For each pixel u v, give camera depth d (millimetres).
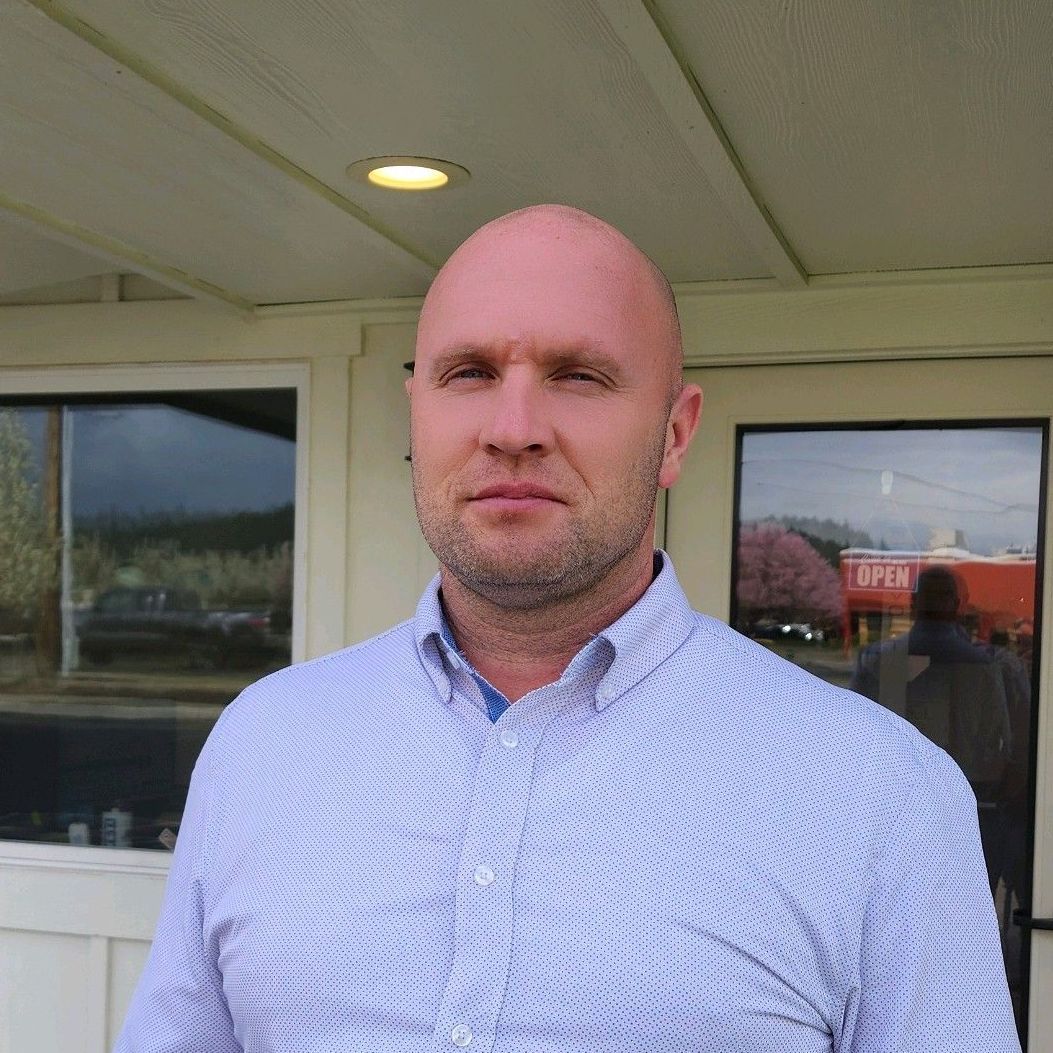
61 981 2760
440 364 1063
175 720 2801
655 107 1594
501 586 1035
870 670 2494
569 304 1028
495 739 1032
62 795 2840
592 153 1759
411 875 1011
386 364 2689
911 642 2471
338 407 2699
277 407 2762
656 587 1095
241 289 2586
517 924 966
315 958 1006
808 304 2455
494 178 1870
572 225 1082
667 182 1876
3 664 2895
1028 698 2393
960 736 2432
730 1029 927
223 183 1873
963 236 2133
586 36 1400
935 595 2461
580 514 1021
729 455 2561
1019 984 2367
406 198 1972
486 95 1566
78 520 2867
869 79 1490
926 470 2471
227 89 1559
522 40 1412
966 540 2443
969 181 1836
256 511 2771
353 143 1734
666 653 1069
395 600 2678
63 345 2834
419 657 1138
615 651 1046
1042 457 2398
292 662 2725
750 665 1099
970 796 1044
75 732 2850
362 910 1009
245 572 2775
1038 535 2400
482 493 1025
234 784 1144
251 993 1039
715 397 2570
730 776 1010
